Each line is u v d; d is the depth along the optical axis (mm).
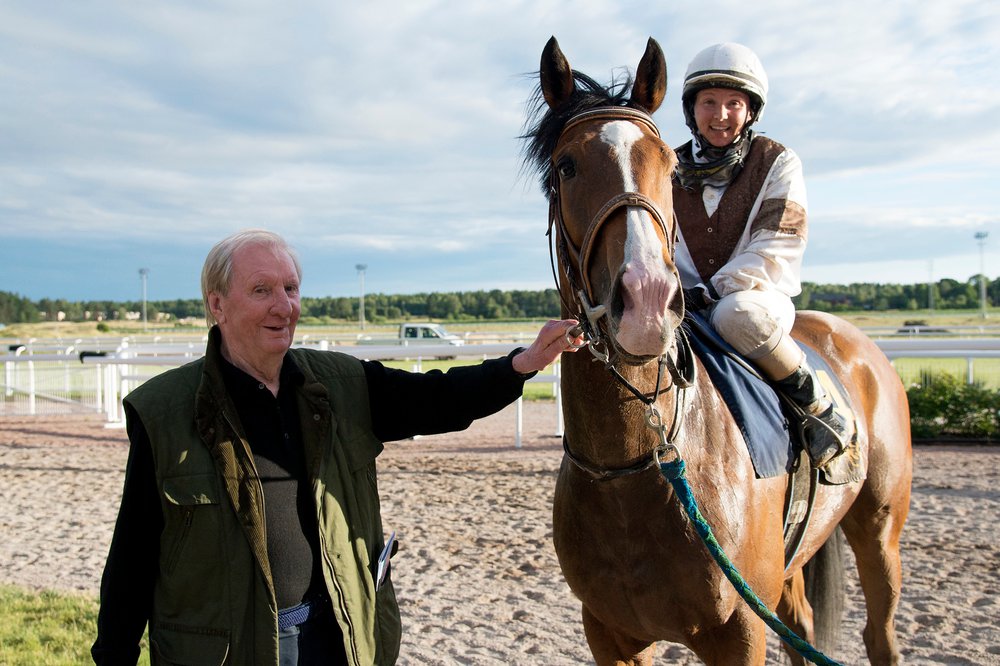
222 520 1700
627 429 2016
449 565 4656
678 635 2150
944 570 4336
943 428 8617
